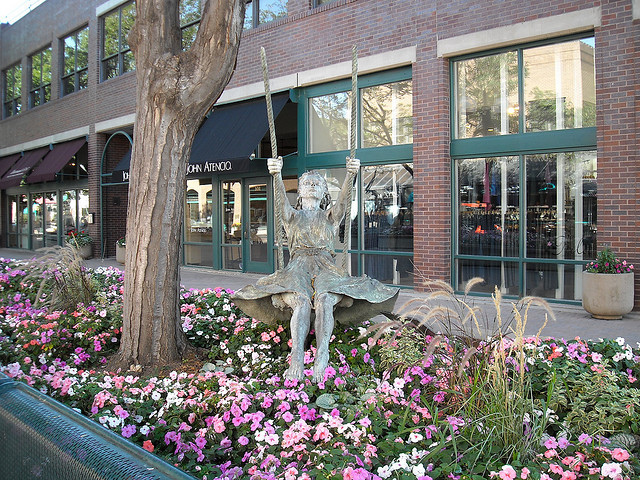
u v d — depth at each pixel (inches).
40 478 64.1
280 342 209.6
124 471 53.4
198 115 211.2
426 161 415.8
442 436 114.3
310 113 501.4
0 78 1015.0
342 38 464.4
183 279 521.3
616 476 104.6
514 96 390.6
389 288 189.9
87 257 747.4
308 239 195.2
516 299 384.2
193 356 213.8
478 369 130.8
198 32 202.4
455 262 417.7
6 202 1047.0
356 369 177.8
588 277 324.8
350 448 121.0
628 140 334.6
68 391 156.6
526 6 371.6
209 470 120.0
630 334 281.0
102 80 749.9
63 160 767.1
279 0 518.0
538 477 105.4
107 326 239.3
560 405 145.3
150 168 205.6
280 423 138.9
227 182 588.1
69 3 804.0
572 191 369.4
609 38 340.2
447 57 410.3
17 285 338.0
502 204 397.1
